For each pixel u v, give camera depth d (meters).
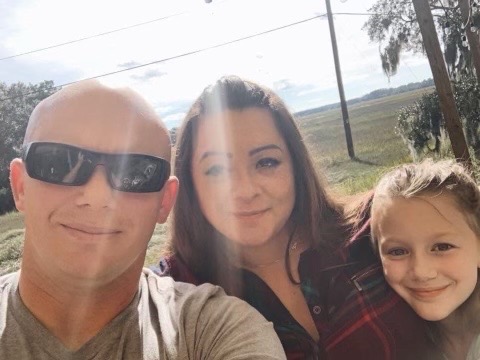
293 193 0.57
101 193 0.37
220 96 0.54
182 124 0.58
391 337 0.53
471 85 3.30
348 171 3.96
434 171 0.53
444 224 0.50
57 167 0.37
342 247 0.58
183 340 0.39
